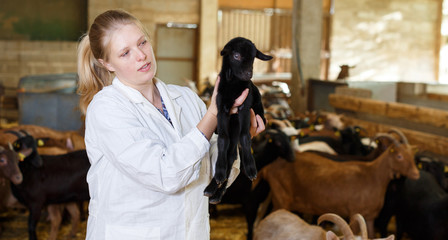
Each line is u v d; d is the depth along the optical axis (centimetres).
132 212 178
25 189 471
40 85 1235
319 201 463
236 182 500
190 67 1509
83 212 567
